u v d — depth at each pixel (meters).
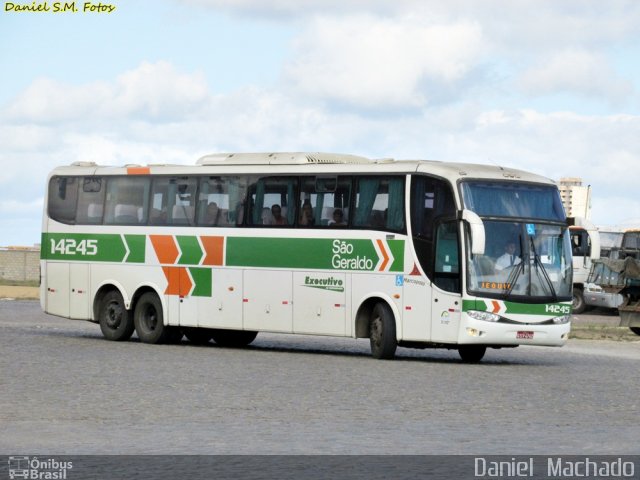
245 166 31.55
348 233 29.39
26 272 86.75
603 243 59.81
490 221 27.84
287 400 19.56
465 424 16.86
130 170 33.81
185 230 32.47
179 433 15.41
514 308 27.66
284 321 30.45
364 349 34.19
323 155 30.83
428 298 27.97
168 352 30.06
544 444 14.88
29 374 23.19
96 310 34.25
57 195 35.25
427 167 28.33
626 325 43.44
